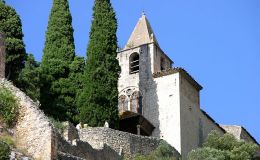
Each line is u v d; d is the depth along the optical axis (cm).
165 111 7438
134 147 5922
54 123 5325
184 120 7394
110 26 7106
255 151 6975
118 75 6925
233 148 6719
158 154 5997
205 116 7894
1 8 6606
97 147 5256
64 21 7538
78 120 6731
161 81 7625
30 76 6688
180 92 7469
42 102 6844
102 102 6638
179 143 7181
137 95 7738
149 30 8281
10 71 6288
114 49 7000
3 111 4428
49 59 7206
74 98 6925
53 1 7675
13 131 4359
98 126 6500
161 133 7338
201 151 6316
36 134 4269
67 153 4541
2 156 3916
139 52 7962
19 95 4516
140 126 7206
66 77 7081
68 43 7406
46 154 4169
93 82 6725
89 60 6888
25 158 4059
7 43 6300
